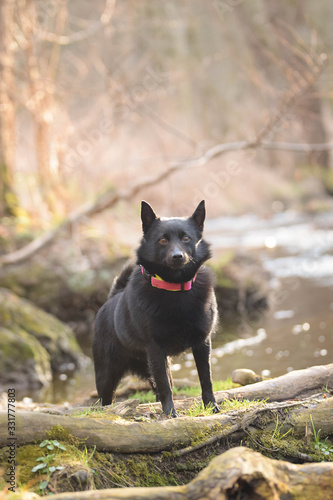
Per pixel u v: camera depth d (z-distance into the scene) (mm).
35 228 13844
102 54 19500
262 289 12625
